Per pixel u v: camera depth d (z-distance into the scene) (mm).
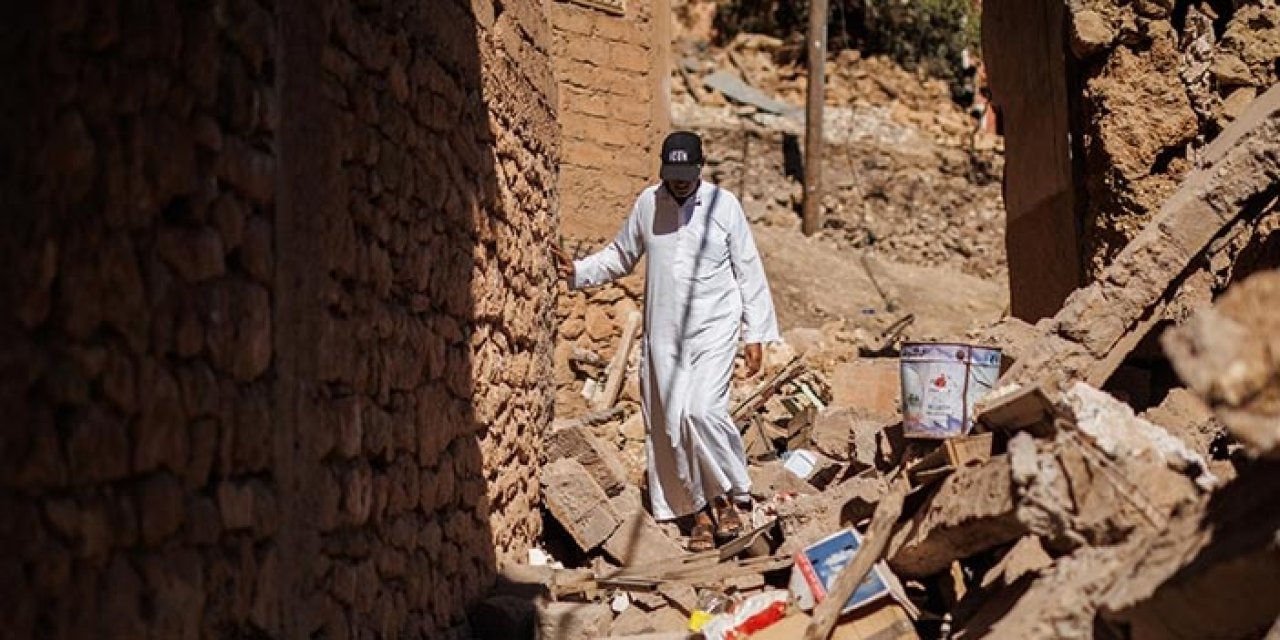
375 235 5719
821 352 18047
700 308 9281
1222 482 5422
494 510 7883
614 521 8922
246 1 4422
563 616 7195
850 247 26766
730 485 9164
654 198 9438
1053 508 5109
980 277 28234
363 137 5543
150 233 3811
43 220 3297
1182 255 7199
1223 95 8836
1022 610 5113
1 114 3207
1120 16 8875
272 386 4641
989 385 7125
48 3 3332
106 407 3570
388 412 5938
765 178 27656
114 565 3596
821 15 26656
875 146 28344
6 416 3170
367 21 5609
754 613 6461
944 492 5816
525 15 9070
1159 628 4461
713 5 29734
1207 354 4043
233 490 4312
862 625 6016
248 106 4434
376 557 5746
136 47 3711
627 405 14375
